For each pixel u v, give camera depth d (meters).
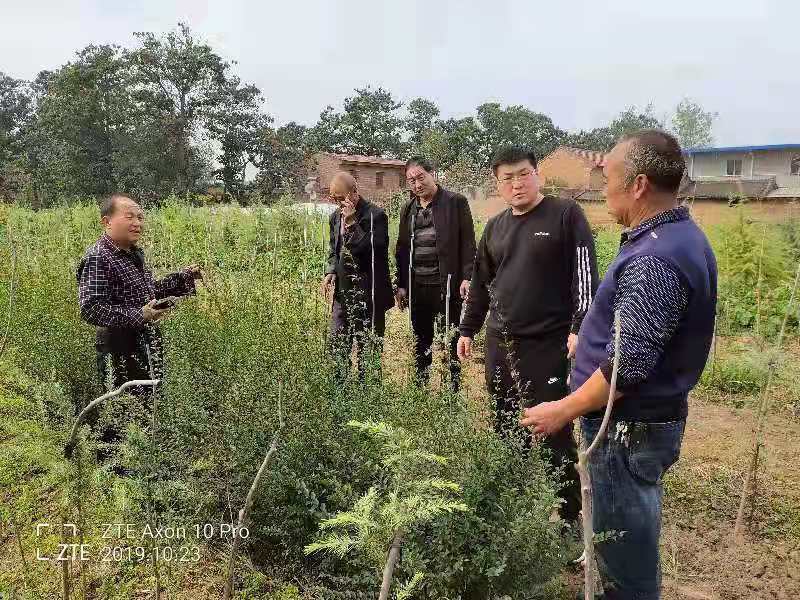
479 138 64.50
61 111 48.75
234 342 4.06
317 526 2.97
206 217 12.66
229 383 3.56
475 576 2.49
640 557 2.43
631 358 2.11
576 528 2.80
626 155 2.28
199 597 2.79
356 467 3.02
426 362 4.82
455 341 5.02
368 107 64.12
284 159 47.06
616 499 2.40
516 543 2.47
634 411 2.30
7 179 27.31
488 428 2.89
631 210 2.33
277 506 3.13
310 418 3.23
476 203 20.06
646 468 2.34
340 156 42.78
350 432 3.15
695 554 3.54
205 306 5.12
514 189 3.47
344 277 5.23
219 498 3.22
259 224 10.62
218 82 50.84
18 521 2.93
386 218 5.43
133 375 4.14
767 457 4.82
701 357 2.30
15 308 5.14
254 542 3.18
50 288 5.59
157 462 2.63
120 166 48.59
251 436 3.21
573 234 3.41
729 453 4.94
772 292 9.21
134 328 4.07
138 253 4.32
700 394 6.47
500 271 3.64
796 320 9.19
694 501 4.09
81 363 4.66
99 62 49.69
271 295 4.64
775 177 31.73
